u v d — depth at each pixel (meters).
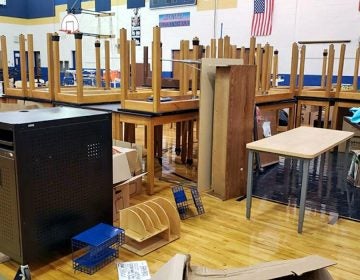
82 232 2.49
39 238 2.25
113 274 2.29
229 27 9.12
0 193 2.19
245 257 2.53
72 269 2.33
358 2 7.34
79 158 2.41
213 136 3.67
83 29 11.80
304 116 6.93
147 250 2.58
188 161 5.10
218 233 2.91
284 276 1.58
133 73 4.81
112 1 11.07
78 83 4.18
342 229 3.02
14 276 2.19
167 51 10.27
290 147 2.91
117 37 10.92
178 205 3.25
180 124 5.56
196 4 9.51
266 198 3.72
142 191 3.83
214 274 1.75
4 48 5.19
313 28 7.96
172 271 1.58
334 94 5.52
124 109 3.80
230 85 3.43
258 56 5.04
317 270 1.67
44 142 2.18
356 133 4.77
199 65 3.89
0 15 12.55
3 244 2.27
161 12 10.17
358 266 2.43
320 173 4.57
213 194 3.77
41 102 4.71
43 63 12.88
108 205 2.70
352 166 4.35
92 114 2.49
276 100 5.13
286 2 8.20
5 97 5.26
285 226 3.05
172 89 6.00
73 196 2.42
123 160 3.24
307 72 8.16
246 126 3.73
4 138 2.13
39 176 2.18
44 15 12.80
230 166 3.63
